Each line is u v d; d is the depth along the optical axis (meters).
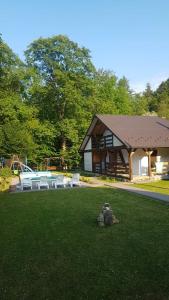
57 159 43.94
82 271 7.42
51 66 41.38
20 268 7.72
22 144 34.75
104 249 8.79
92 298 6.19
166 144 27.28
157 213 12.93
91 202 15.96
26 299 6.25
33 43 41.88
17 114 38.00
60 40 40.88
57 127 41.88
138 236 9.83
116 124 30.77
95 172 35.19
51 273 7.39
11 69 38.19
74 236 10.07
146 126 31.41
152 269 7.34
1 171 27.64
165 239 9.45
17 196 18.67
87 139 37.06
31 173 28.23
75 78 40.62
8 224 11.86
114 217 11.48
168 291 6.34
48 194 19.17
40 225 11.56
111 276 7.08
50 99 42.06
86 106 42.41
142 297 6.15
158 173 28.92
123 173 29.03
